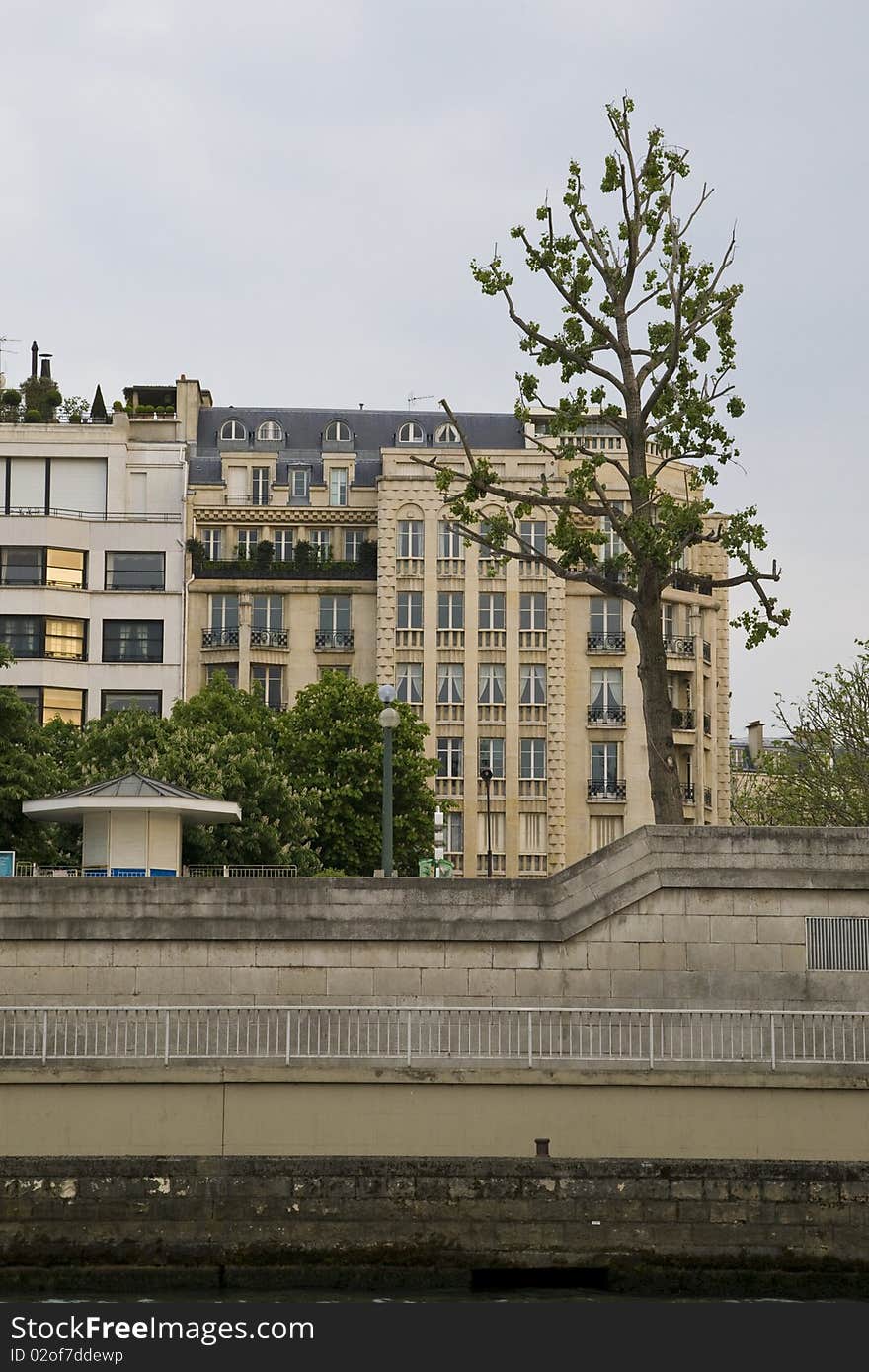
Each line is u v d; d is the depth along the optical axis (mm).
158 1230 26156
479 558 89000
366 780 71750
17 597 81312
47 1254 26000
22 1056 27734
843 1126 28000
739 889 30266
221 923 29969
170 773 59188
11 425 87188
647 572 38469
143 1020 29500
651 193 39781
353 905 30125
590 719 88625
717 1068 28109
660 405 39719
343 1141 27750
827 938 30250
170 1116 27688
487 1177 26453
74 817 40969
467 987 29984
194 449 95125
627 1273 26234
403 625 88688
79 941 29984
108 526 83625
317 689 74312
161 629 83000
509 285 40000
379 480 89500
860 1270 26234
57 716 74938
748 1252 26297
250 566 89312
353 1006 28688
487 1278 26234
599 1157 27312
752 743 109688
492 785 88000
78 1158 26297
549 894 30219
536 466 89500
